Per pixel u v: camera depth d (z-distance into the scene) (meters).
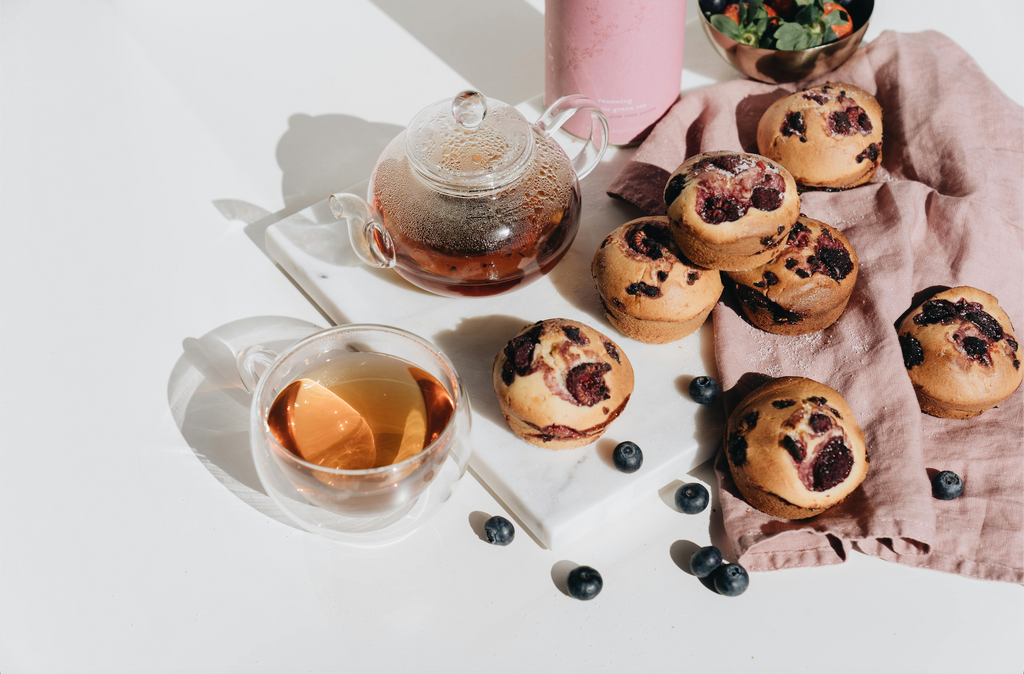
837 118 0.71
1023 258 0.71
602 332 0.69
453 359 0.68
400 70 0.88
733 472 0.62
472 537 0.64
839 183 0.72
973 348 0.64
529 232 0.65
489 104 0.66
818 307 0.65
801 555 0.62
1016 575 0.60
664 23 0.73
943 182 0.73
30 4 0.93
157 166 0.81
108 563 0.63
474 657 0.60
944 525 0.62
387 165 0.67
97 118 0.84
